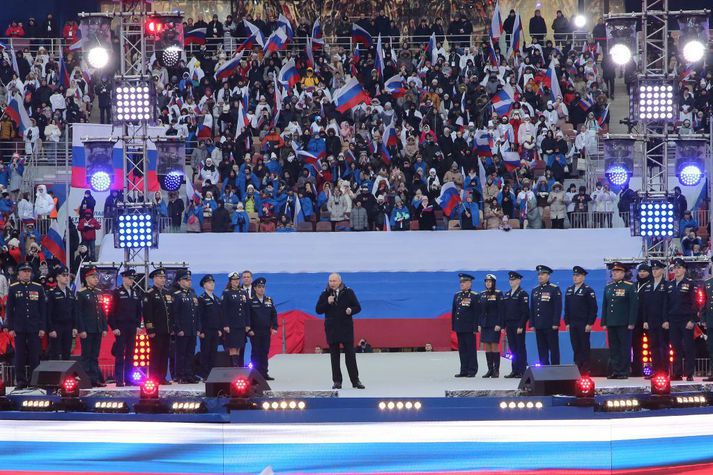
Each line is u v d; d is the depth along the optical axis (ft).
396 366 128.88
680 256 123.95
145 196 126.21
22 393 101.96
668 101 125.90
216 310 119.44
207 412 93.86
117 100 125.80
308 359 141.18
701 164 127.24
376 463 91.25
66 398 95.86
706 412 93.76
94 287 115.85
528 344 135.44
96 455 92.22
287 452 91.15
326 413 91.71
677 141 127.13
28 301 113.29
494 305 116.88
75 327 114.42
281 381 112.16
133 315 115.34
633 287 114.93
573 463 91.50
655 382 95.91
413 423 91.35
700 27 126.00
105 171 127.13
